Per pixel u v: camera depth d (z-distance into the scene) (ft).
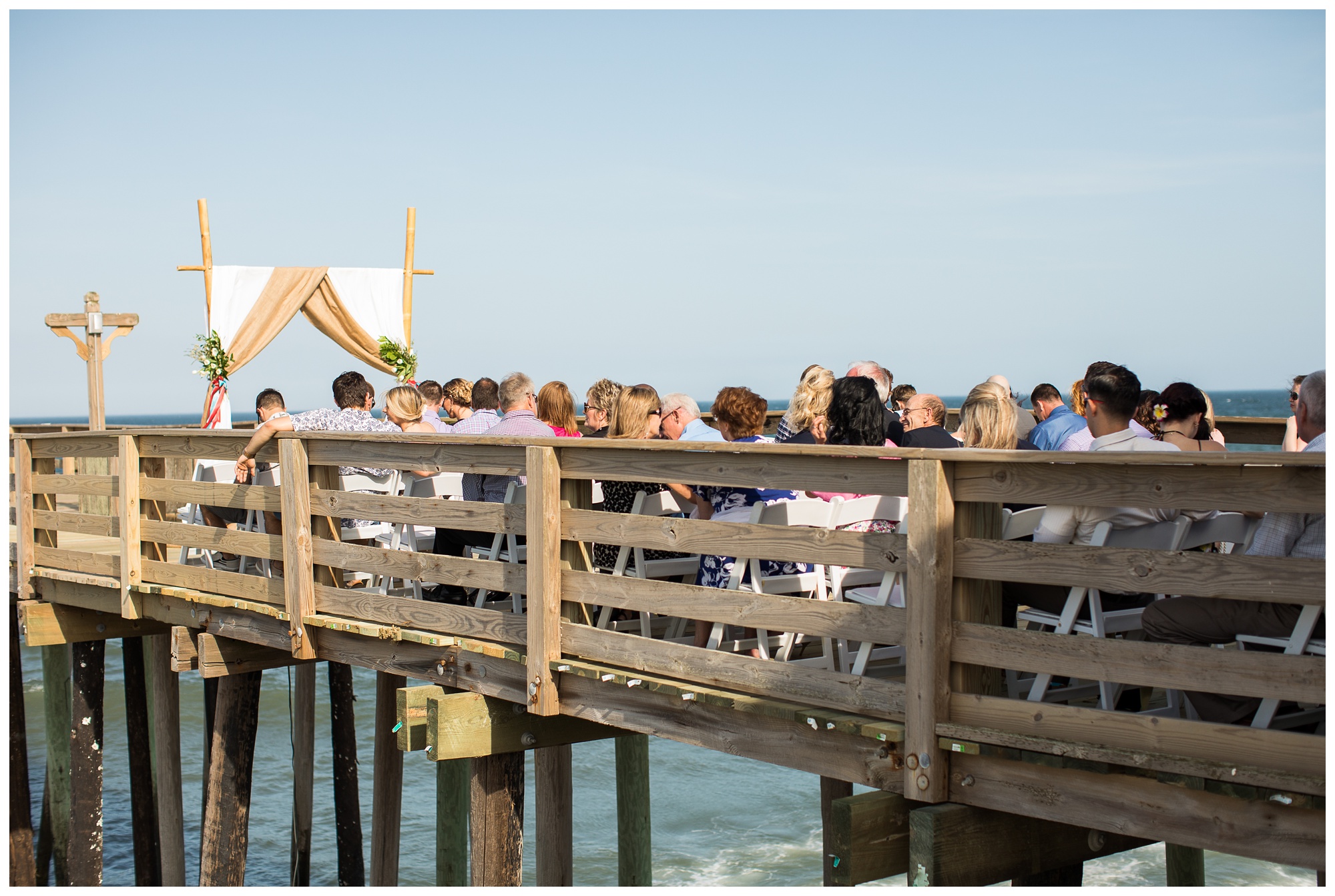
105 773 51.90
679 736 14.90
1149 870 41.16
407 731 17.04
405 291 36.63
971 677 12.25
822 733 13.43
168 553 29.66
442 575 17.72
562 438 15.56
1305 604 10.14
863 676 13.00
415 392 22.50
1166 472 10.85
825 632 13.25
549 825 23.65
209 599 21.75
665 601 14.82
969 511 12.29
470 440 16.72
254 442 20.63
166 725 31.76
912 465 12.11
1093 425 14.37
